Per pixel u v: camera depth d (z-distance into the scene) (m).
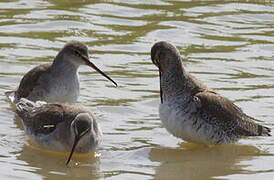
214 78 19.20
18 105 16.33
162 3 25.53
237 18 24.23
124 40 22.00
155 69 19.89
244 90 18.44
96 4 25.09
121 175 13.81
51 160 14.66
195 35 22.59
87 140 14.77
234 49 21.53
